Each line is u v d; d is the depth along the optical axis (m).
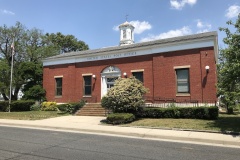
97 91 26.47
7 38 40.09
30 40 42.09
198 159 7.68
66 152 8.53
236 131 12.03
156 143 10.38
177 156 8.05
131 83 18.17
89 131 14.13
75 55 28.14
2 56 40.31
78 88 27.83
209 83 20.16
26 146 9.55
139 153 8.45
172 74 21.92
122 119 15.92
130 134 12.70
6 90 37.12
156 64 22.80
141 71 23.70
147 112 18.17
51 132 13.65
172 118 17.42
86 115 22.41
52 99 29.62
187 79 21.41
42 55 40.50
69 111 23.69
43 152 8.51
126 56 24.84
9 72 37.81
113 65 25.62
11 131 13.94
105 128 14.41
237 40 12.48
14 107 27.30
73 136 12.22
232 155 8.23
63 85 28.91
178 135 11.77
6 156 7.89
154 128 14.09
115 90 17.73
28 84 33.09
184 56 21.52
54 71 29.92
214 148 9.40
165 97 21.98
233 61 12.26
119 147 9.46
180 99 21.31
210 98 19.97
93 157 7.84
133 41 33.59
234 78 12.41
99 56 26.69
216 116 16.20
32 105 28.34
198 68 20.77
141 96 18.12
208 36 20.41
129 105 17.41
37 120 19.00
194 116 16.91
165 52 22.50
